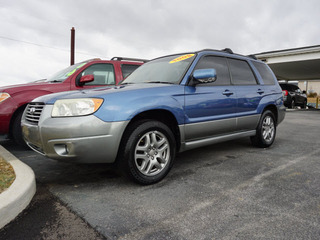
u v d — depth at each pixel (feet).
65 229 5.74
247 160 11.55
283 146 14.76
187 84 9.86
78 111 7.54
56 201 7.23
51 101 8.05
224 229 5.69
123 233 5.57
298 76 100.48
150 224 5.93
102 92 8.21
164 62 11.95
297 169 10.09
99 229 5.74
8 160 9.29
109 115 7.66
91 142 7.47
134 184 8.57
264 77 14.58
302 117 35.96
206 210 6.61
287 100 53.47
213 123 10.52
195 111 9.82
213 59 11.59
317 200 7.16
